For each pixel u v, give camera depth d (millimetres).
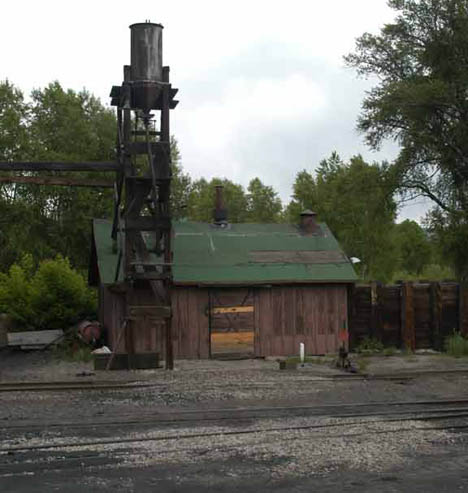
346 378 19594
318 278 26219
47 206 51750
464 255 36719
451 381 19234
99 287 28375
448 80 36750
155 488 9789
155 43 23109
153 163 22297
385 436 12641
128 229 22328
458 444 12172
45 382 18312
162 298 23016
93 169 23234
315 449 11766
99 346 25469
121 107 24047
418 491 9750
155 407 15445
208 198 78812
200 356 25234
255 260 26625
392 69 39000
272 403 15977
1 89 51031
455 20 35969
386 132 37250
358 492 9688
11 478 10172
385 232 56969
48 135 52781
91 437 12523
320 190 60219
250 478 10258
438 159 36688
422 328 27938
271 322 25984
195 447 11828
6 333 27609
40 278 29125
